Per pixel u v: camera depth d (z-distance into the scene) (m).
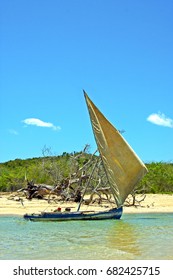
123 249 19.11
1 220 31.12
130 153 31.19
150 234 24.44
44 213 30.75
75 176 43.88
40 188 45.16
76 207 39.31
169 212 36.97
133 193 40.78
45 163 60.44
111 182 31.98
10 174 64.00
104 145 31.92
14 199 46.16
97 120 31.97
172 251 18.64
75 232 25.19
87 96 31.94
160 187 58.31
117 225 28.78
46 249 19.20
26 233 24.83
